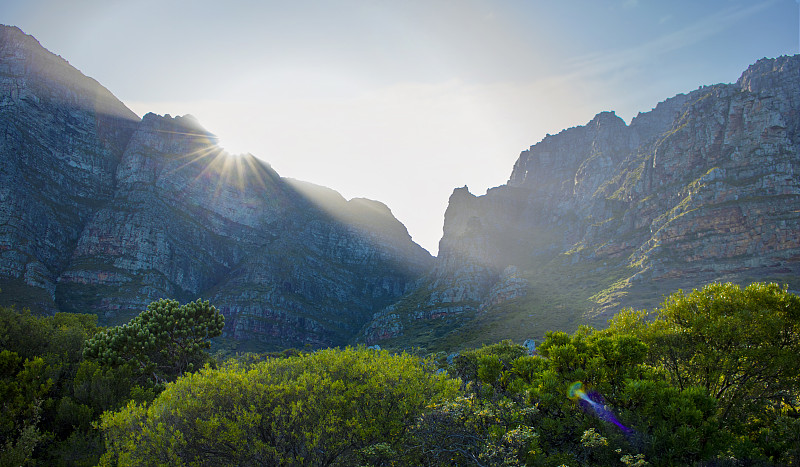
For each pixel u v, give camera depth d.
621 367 15.88
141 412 13.74
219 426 12.70
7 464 16.12
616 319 22.62
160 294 134.75
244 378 14.12
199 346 34.09
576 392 15.02
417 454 13.09
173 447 11.93
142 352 30.05
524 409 13.59
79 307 116.25
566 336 18.61
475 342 100.69
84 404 21.44
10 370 21.14
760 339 17.16
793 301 17.72
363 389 14.02
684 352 18.00
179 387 14.63
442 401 13.51
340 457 13.39
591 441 12.21
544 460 12.67
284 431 12.76
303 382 14.16
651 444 12.87
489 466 11.65
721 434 13.00
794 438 14.13
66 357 26.94
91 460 17.14
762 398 16.98
